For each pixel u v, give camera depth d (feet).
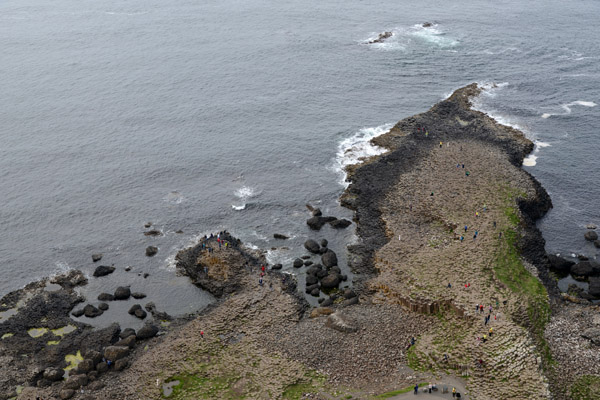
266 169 480.64
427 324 307.17
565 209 420.36
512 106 568.41
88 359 295.89
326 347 295.28
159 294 352.49
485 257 342.23
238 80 642.63
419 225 388.37
